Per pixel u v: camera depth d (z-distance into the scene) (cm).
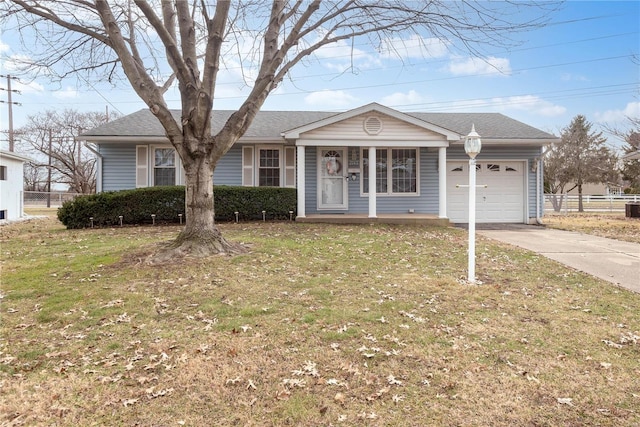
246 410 256
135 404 262
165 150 1284
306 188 1297
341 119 1123
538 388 283
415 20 725
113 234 926
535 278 571
